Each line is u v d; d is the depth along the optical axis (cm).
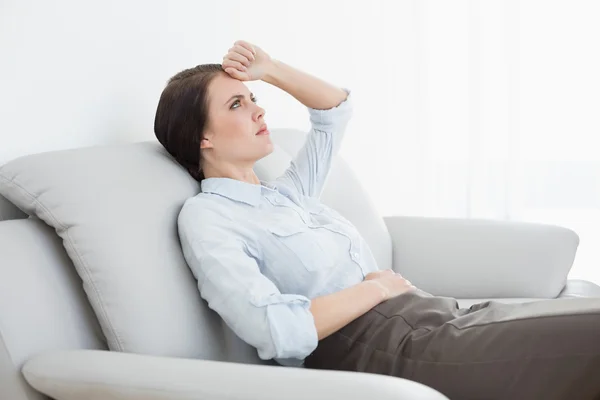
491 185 352
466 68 341
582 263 364
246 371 107
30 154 153
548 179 363
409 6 324
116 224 137
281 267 154
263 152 167
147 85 196
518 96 345
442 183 347
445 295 207
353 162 304
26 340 125
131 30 189
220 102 164
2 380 123
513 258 202
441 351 133
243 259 141
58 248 141
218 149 165
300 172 187
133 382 111
